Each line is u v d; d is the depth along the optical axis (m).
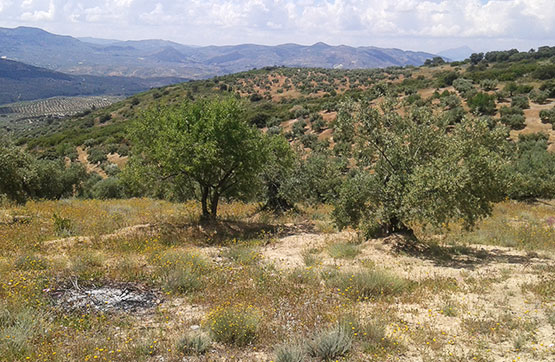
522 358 4.84
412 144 11.00
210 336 5.57
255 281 8.14
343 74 135.00
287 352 4.80
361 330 5.56
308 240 12.62
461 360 4.76
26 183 23.67
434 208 9.40
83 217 14.71
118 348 5.04
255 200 20.48
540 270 8.66
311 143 41.84
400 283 7.65
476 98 50.62
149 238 11.55
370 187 11.00
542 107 48.41
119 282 8.04
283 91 119.50
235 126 13.45
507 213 17.75
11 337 4.89
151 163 13.58
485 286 7.70
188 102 14.09
